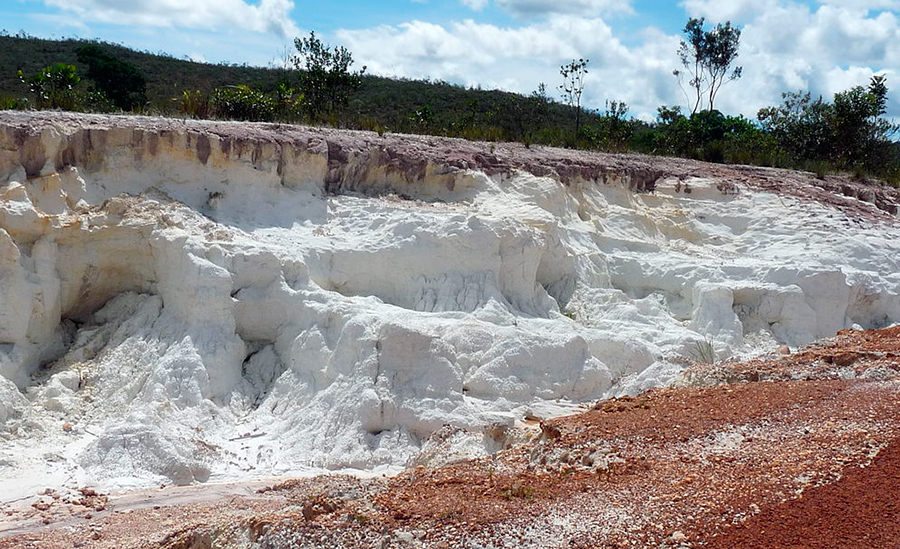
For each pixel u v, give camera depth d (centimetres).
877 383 1183
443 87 5438
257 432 1441
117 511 1113
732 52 4225
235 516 980
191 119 2012
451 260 1816
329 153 1994
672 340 1828
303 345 1553
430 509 823
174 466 1253
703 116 4328
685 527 764
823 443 947
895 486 820
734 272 2108
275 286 1628
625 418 1105
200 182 1808
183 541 902
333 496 878
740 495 819
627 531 764
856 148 3616
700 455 948
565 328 1767
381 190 2075
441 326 1627
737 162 3116
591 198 2316
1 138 1570
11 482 1196
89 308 1662
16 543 999
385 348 1434
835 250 2280
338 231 1878
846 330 1742
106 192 1698
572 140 2878
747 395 1162
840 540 723
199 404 1441
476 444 1218
